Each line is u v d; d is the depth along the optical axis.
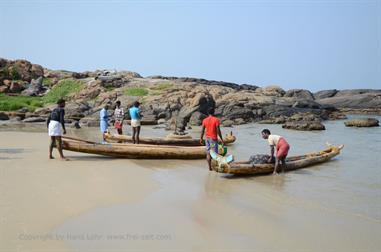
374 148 18.27
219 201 8.31
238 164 10.72
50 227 6.43
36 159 12.57
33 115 31.81
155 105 36.53
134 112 15.73
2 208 7.25
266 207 8.01
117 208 7.56
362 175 11.52
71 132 23.86
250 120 37.88
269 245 6.05
